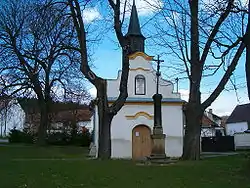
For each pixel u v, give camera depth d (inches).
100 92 756.6
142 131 1422.2
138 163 631.8
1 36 1322.6
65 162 612.1
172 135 1438.2
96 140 1392.7
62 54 1083.9
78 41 819.4
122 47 754.2
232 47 605.9
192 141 726.5
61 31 891.4
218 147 1782.7
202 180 455.5
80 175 482.9
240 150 1734.7
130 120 1417.3
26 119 2097.7
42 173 495.2
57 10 773.9
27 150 1344.7
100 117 750.5
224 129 2861.7
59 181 446.6
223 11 589.3
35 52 1203.9
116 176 478.3
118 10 743.7
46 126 1579.7
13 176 474.0
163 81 1471.5
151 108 1434.5
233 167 553.3
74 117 2108.8
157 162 672.4
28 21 1148.5
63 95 1471.5
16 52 1328.7
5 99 1391.5
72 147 1653.5
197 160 700.0
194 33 707.4
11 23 1311.5
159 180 454.3
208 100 730.2
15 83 1400.1
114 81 1422.2
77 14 774.5
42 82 1448.1
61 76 1427.2
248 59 502.9
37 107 1811.0
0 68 1338.6
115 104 749.3
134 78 1456.7
